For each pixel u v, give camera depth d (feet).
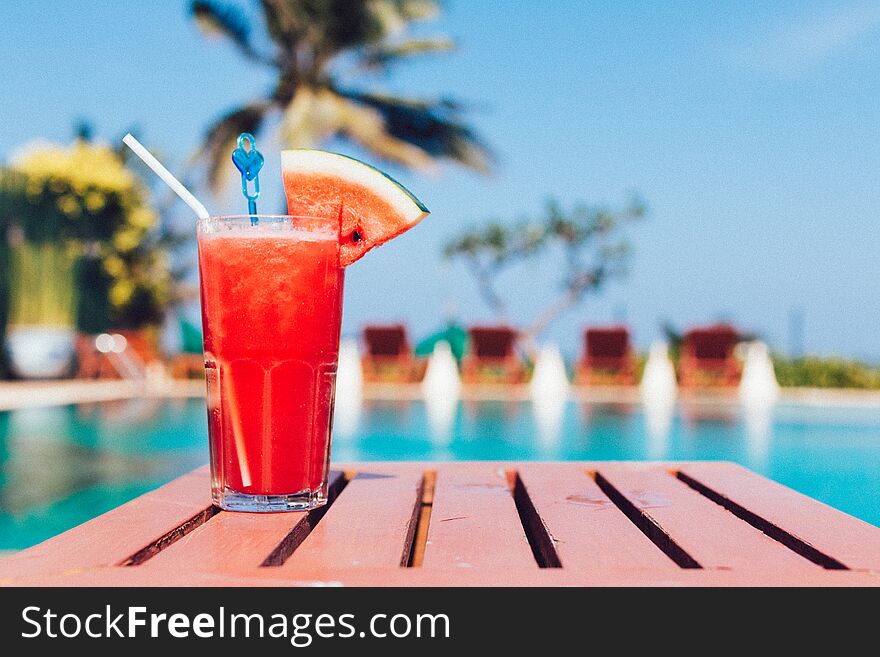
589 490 4.40
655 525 3.57
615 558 2.95
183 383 45.68
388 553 3.02
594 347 45.73
